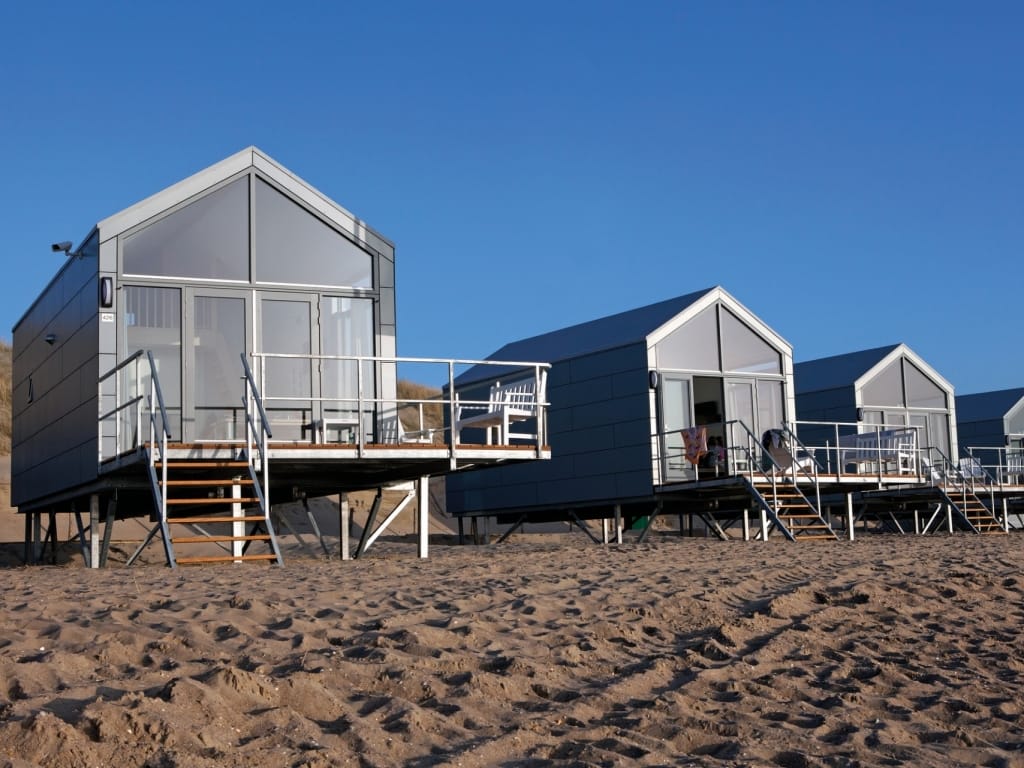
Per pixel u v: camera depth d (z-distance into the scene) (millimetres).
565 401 19688
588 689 4988
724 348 19031
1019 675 5875
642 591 7793
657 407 18047
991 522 21031
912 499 22125
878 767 4012
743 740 4273
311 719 4227
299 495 14977
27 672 4379
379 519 24438
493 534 23359
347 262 13422
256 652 5129
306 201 13227
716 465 17172
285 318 13016
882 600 7816
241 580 8117
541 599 7180
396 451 11852
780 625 6871
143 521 21578
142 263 12406
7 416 29422
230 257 12812
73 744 3488
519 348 22453
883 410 23469
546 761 3852
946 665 6066
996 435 27641
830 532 15906
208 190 12766
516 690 4863
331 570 9320
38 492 15570
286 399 11641
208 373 12570
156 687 4359
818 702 5086
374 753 3801
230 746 3736
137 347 12312
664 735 4320
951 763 4176
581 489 19156
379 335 13414
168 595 6918
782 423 18781
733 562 10258
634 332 18641
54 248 13391
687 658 5703
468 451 12305
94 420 12203
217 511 15938
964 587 8641
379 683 4781
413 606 6723
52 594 6969
